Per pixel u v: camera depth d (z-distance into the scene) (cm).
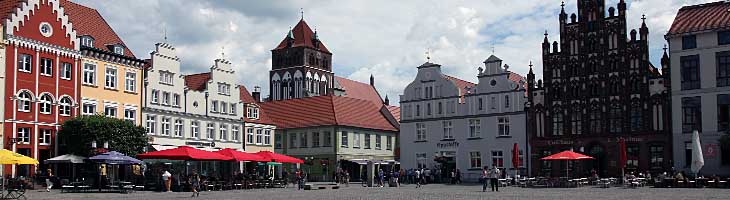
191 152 5353
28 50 5922
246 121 8525
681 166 6812
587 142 7406
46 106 6091
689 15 7019
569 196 4488
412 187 6650
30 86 5931
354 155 9525
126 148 6044
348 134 9444
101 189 5294
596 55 7444
